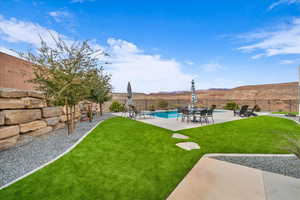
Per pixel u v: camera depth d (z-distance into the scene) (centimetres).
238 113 1080
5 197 209
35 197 209
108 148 403
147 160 326
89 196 210
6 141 391
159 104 1631
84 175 266
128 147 409
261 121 795
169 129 625
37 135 504
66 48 509
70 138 500
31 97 484
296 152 265
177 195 208
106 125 714
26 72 604
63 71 499
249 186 224
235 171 271
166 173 271
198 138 490
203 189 220
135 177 258
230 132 568
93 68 563
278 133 516
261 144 422
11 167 300
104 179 253
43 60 479
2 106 385
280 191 209
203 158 329
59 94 480
